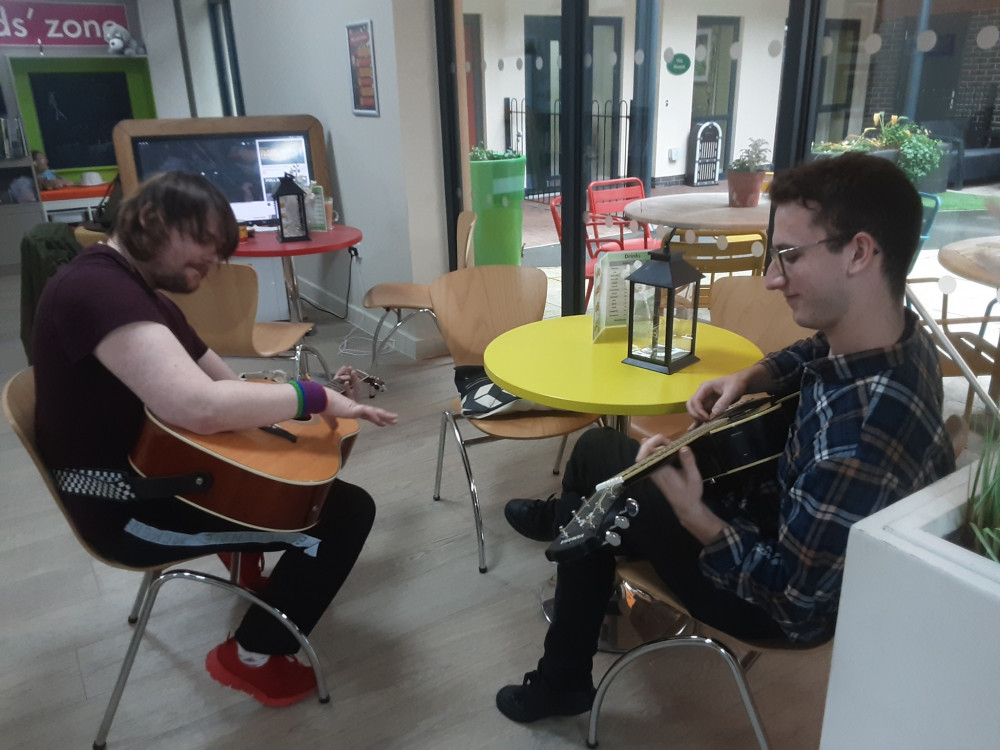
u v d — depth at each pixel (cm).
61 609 197
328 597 160
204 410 128
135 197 132
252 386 137
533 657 176
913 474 96
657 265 159
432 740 154
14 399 136
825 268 98
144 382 126
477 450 280
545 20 294
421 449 282
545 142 317
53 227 297
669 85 254
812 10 201
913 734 87
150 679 172
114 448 137
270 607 154
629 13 261
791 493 103
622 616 189
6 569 214
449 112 355
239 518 136
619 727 156
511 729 156
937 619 79
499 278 244
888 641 86
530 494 248
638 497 124
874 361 98
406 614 192
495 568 211
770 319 200
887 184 94
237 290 257
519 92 322
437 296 241
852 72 201
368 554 218
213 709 163
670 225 241
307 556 158
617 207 299
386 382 351
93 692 168
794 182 100
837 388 101
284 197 348
